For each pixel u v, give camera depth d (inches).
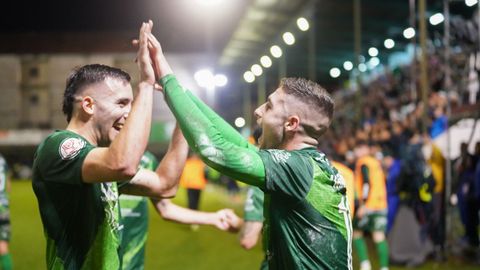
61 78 1486.2
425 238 291.6
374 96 579.2
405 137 345.1
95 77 77.7
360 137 291.3
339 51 848.3
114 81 78.6
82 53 1461.6
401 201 291.7
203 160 71.3
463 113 311.4
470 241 301.1
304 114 74.2
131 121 71.2
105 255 78.0
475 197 292.4
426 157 306.3
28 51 1502.2
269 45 903.1
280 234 71.1
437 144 337.4
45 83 1503.4
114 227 80.4
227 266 279.0
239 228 120.4
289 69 988.6
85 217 75.8
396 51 802.2
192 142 71.5
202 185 457.4
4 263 213.2
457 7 524.7
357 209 260.8
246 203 129.7
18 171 1353.3
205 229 418.3
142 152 71.3
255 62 1043.9
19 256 310.5
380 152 340.5
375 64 842.2
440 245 297.9
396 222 291.1
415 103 414.0
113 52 1277.1
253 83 1243.2
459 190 306.2
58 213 75.5
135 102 73.4
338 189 73.9
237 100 1360.7
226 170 69.6
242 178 69.7
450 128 334.6
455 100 355.9
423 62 330.0
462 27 340.2
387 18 685.9
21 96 1512.1
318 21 709.3
